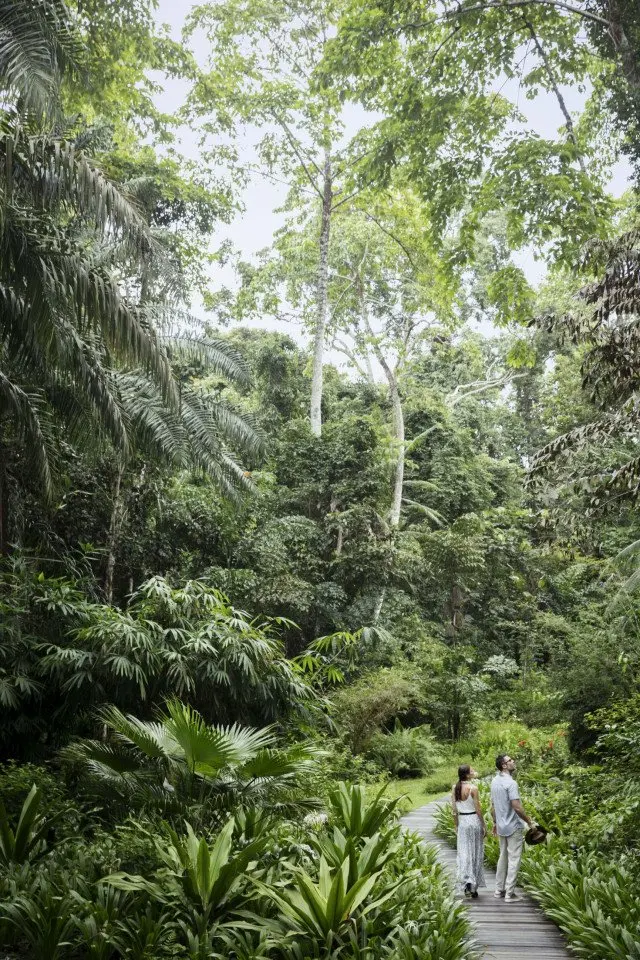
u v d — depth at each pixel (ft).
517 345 60.34
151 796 26.68
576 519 40.50
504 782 28.91
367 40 57.31
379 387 123.24
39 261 33.40
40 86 30.86
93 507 60.23
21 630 40.81
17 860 22.57
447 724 81.92
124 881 20.07
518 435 147.13
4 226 31.58
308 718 46.68
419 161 61.52
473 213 61.00
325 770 42.29
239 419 62.08
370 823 26.00
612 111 58.95
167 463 52.95
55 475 44.27
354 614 83.46
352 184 81.97
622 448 58.49
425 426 127.24
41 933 18.40
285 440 95.09
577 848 31.73
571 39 60.54
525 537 105.19
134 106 82.64
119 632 39.55
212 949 18.80
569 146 56.59
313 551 85.46
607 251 36.29
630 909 22.80
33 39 31.48
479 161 60.44
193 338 57.77
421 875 25.76
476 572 98.94
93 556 61.11
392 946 20.13
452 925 21.83
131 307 36.47
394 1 56.65
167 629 42.22
